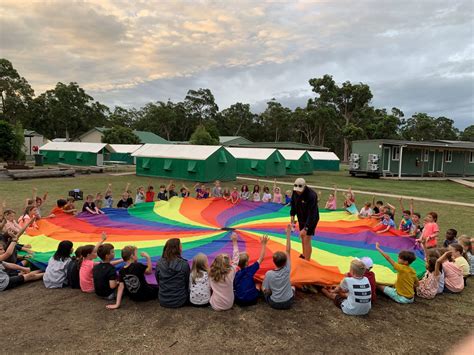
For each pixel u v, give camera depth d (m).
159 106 86.88
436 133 88.81
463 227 10.75
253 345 3.97
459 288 5.57
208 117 91.94
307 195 5.90
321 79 70.69
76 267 5.37
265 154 29.78
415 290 5.45
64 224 8.41
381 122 64.38
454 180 28.95
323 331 4.32
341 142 86.81
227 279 4.76
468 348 4.00
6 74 58.22
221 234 7.99
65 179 22.86
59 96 69.81
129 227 8.51
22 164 31.94
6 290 5.32
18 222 7.84
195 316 4.59
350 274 5.04
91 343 3.92
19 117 61.22
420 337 4.23
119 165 40.12
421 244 7.38
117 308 4.77
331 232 8.45
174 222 9.14
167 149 25.83
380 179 28.77
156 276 4.92
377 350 3.94
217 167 23.97
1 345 3.84
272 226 8.86
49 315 4.55
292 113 78.88
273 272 4.87
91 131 61.56
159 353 3.76
